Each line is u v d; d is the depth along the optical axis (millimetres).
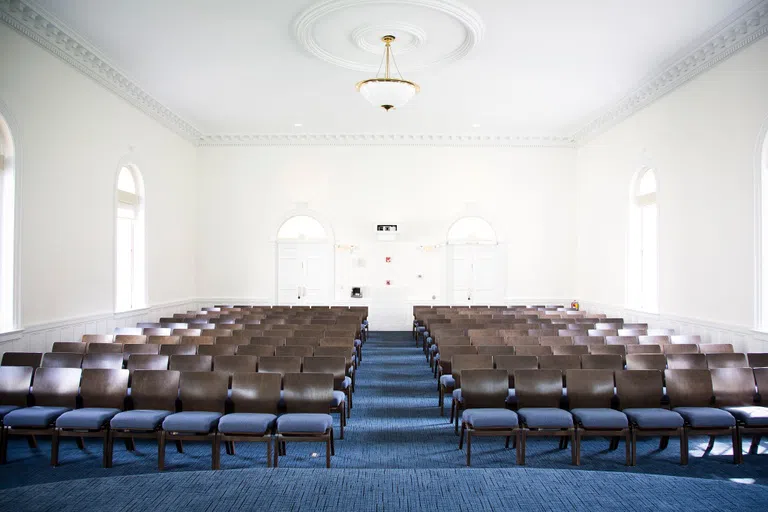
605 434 4723
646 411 4828
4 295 6859
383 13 6996
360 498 2605
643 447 5211
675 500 2600
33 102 7234
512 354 6539
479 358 5887
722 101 7777
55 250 7734
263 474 2873
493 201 14062
